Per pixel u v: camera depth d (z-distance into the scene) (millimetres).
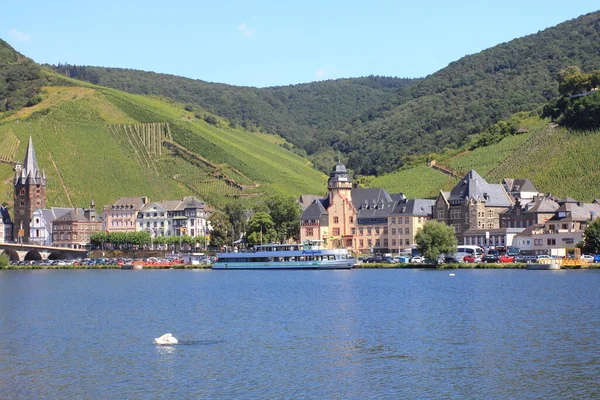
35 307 131625
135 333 100000
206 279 197875
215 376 75875
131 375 76938
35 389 72812
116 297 147625
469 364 78812
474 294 134250
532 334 92625
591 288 138125
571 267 194625
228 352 86312
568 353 82188
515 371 75688
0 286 182250
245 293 149875
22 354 87375
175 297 144875
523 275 174625
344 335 95375
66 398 69938
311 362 80938
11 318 116875
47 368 80500
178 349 88438
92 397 69938
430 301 126125
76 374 77875
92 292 161000
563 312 108500
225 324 106000
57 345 92438
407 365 79062
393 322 104500
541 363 78375
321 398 68562
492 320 103625
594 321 100250
